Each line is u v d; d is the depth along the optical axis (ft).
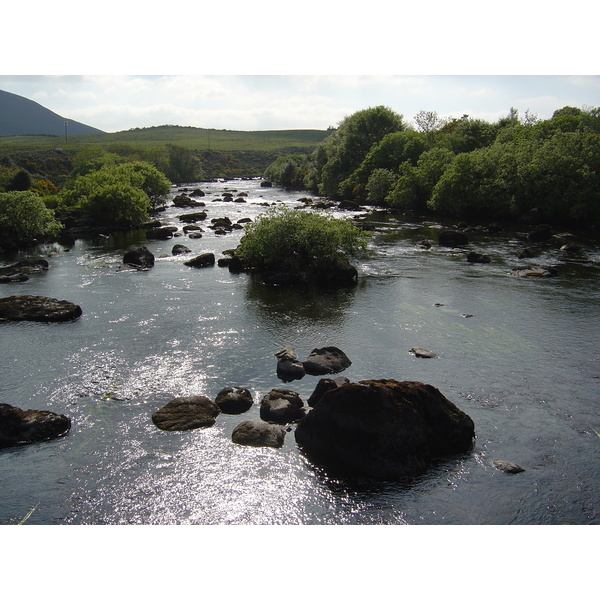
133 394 58.29
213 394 58.23
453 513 39.40
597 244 149.48
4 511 39.37
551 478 43.80
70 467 45.01
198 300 96.43
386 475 43.80
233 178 554.46
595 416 53.98
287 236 115.85
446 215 220.02
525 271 114.21
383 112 323.16
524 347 72.64
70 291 102.94
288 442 48.47
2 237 150.92
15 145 609.01
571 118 235.20
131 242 162.30
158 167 469.98
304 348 72.02
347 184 293.23
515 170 197.88
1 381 61.62
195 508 39.86
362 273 118.11
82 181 215.31
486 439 49.70
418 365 66.44
